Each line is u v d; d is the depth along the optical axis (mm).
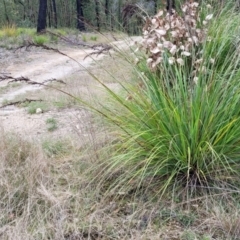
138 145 2164
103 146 2377
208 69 2262
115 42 2910
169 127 2082
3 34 13086
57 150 2717
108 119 2314
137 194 2066
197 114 2014
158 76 2404
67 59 9500
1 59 9602
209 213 1886
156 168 2088
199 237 1735
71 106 3600
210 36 2633
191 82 2166
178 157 2070
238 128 2047
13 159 2387
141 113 2201
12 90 6055
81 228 1819
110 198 2062
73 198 2061
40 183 2137
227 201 1959
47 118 3695
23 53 10367
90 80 4270
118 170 2180
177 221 1864
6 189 2078
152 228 1821
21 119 3801
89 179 2197
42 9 15797
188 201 1929
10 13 25625
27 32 14234
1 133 2699
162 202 1989
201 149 2002
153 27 2666
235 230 1734
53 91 4781
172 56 2432
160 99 2166
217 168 2055
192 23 2613
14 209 2000
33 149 2545
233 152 2100
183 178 2107
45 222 1884
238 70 2193
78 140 2719
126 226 1840
